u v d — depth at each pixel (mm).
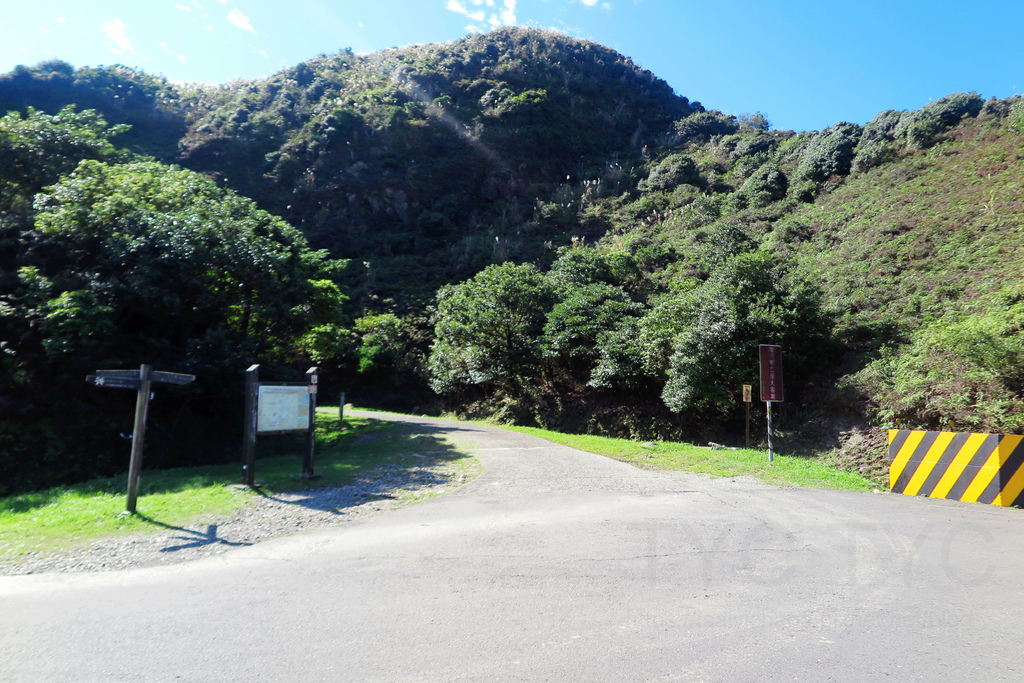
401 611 3844
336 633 3488
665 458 11328
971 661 3115
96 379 6887
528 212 54344
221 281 16250
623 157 66812
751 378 15438
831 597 4109
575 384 23453
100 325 13016
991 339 11508
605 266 29266
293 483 8516
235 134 60469
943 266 19438
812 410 15156
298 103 69438
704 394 15609
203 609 3893
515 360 22875
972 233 20938
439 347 25828
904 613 3820
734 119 73250
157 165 19453
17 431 13352
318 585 4355
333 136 61344
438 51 93438
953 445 8133
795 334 15617
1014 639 3410
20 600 4086
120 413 15359
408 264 46031
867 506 7348
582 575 4566
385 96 73438
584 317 21625
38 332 13852
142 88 61562
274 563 4910
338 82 79812
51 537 5758
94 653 3221
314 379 9188
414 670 3006
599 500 7449
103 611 3863
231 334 16031
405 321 37312
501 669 3016
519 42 98062
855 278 20969
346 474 9266
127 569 4801
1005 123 31609
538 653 3209
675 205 45094
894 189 29672
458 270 43250
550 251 43250
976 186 25422
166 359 14914
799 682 2871
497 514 6672
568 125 73562
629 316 21578
